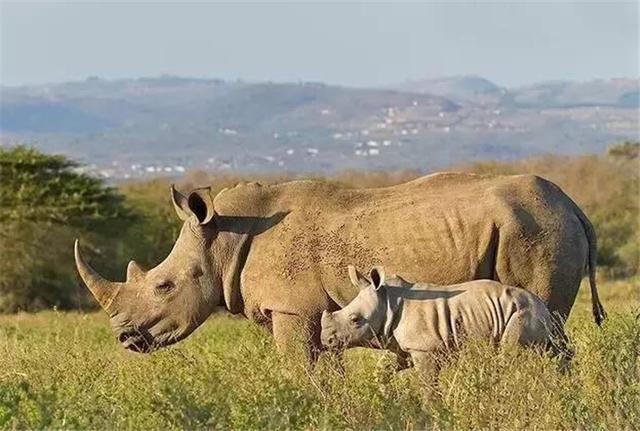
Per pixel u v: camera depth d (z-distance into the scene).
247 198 35.03
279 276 34.09
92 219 102.56
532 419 27.22
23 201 100.00
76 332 48.81
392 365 31.12
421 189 34.44
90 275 35.78
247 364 30.36
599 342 30.80
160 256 106.19
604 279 95.62
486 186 34.16
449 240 33.53
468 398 27.88
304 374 30.53
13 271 99.25
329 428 26.73
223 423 27.36
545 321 31.73
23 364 34.50
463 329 31.61
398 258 33.62
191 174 144.62
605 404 28.25
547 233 33.53
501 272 33.47
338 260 33.84
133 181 132.12
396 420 27.62
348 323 32.03
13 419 27.41
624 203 131.12
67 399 28.97
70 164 106.75
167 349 33.75
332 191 34.78
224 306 35.44
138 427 27.39
